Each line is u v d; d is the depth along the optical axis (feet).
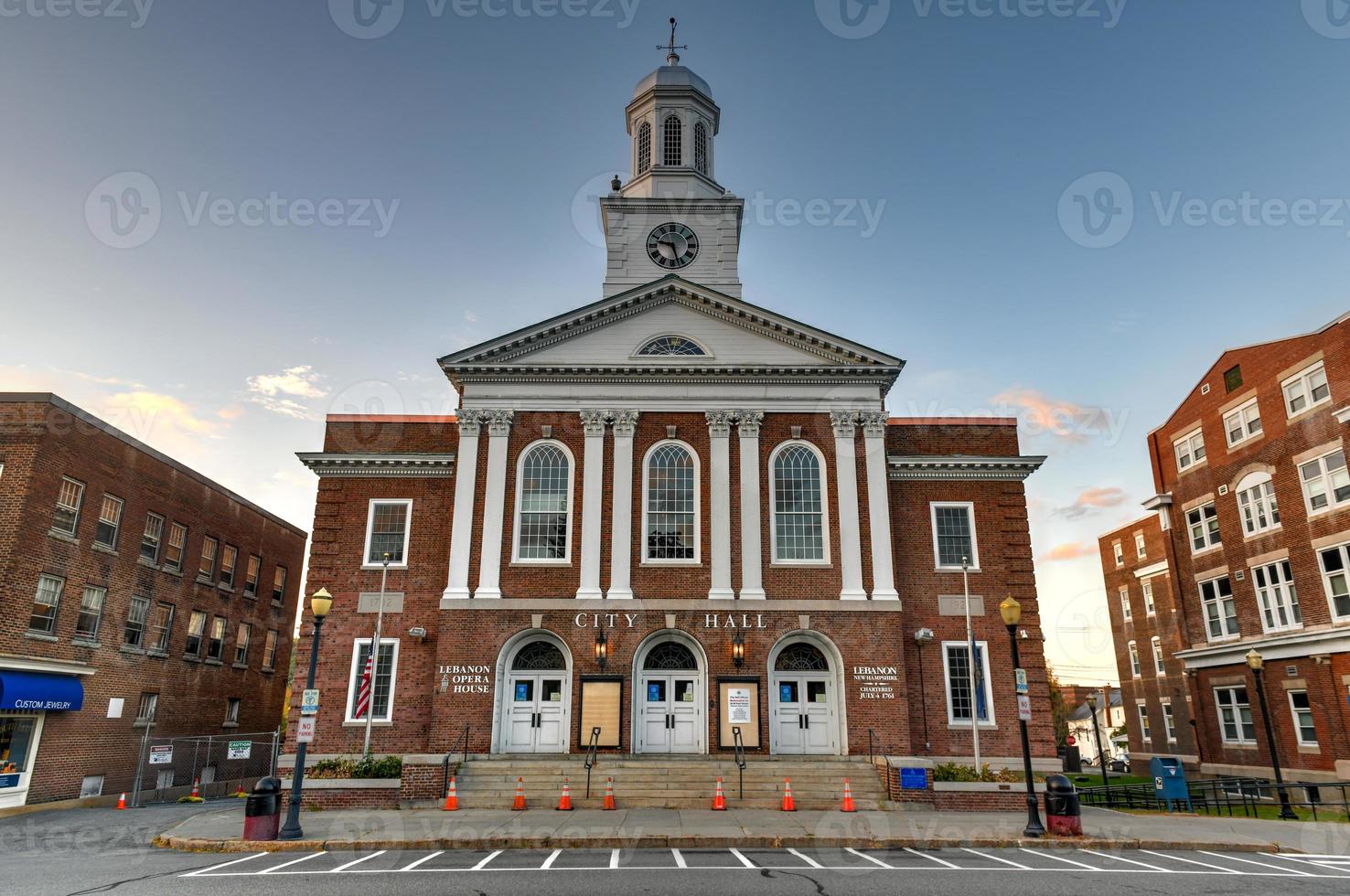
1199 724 124.16
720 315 97.60
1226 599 120.57
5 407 91.86
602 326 97.19
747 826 61.87
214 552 127.13
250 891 40.16
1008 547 95.50
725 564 89.45
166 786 112.37
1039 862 50.26
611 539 90.38
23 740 89.56
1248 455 114.52
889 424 101.35
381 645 91.50
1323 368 101.55
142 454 109.60
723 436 93.50
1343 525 98.43
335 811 71.51
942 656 91.86
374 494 96.73
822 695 87.76
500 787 76.43
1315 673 101.50
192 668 119.96
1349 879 45.34
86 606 98.68
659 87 121.80
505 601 87.97
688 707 87.10
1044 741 89.51
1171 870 47.57
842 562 89.86
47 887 41.47
